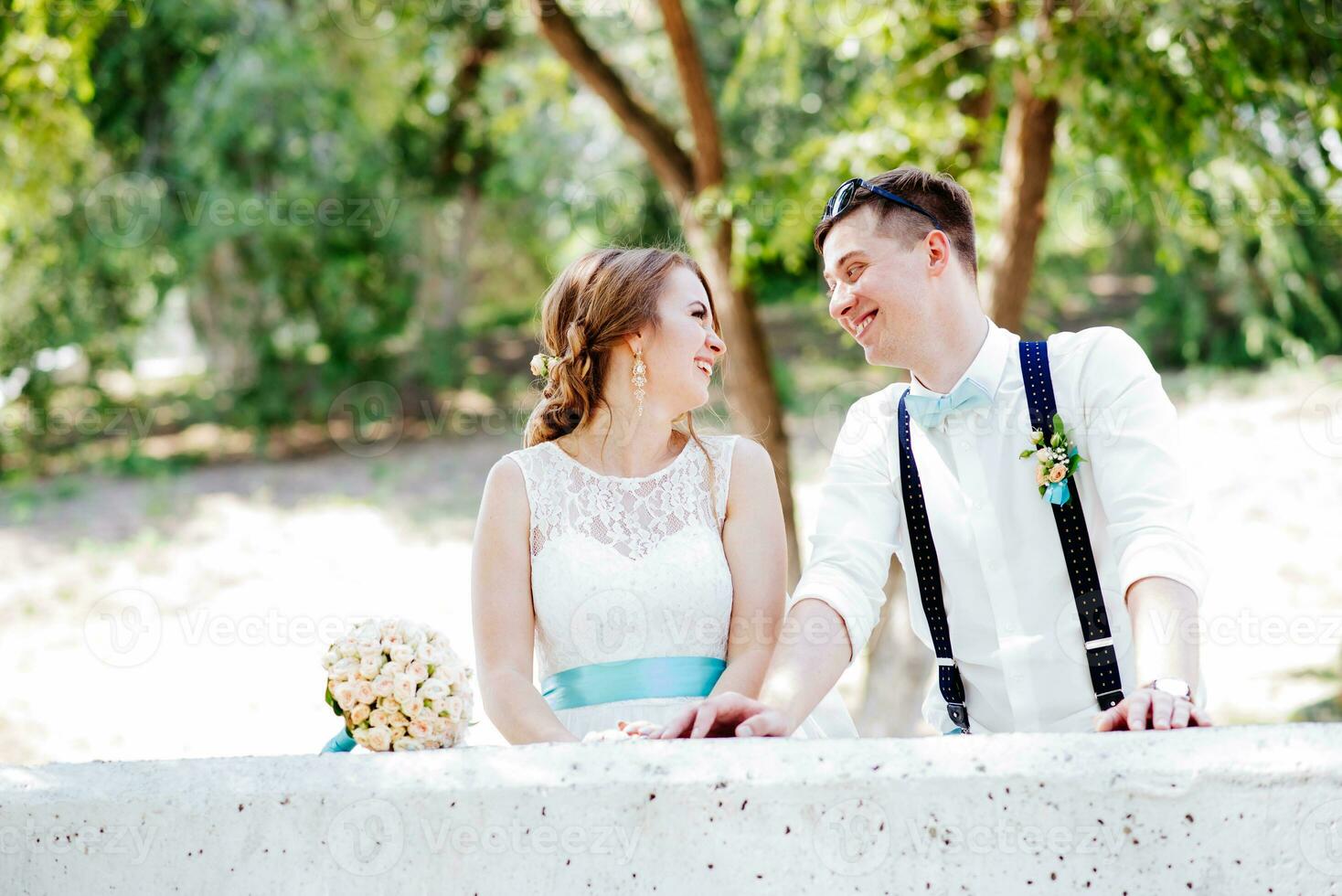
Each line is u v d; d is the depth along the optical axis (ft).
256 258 37.58
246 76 34.60
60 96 16.01
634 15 24.00
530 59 38.06
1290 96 13.97
